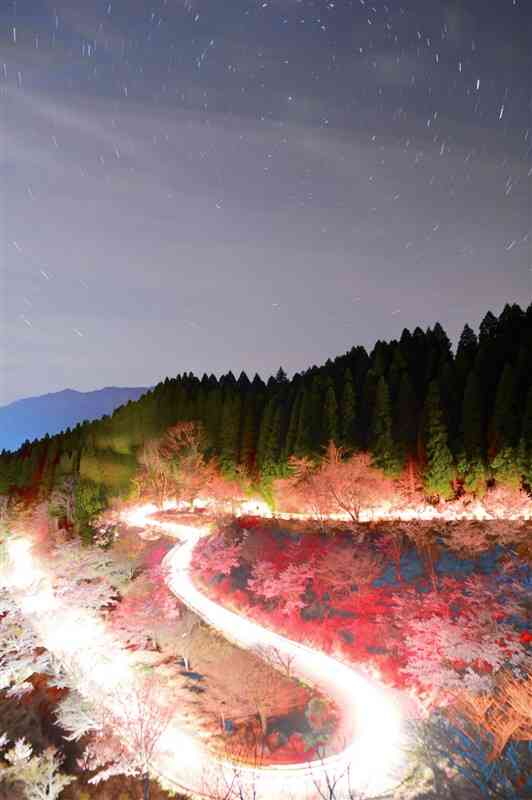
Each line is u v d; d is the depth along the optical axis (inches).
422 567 2011.6
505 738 909.2
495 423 2386.8
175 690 1625.2
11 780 1406.3
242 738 1409.9
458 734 1109.7
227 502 3137.3
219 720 1493.6
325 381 3260.3
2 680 1813.5
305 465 2711.6
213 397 3656.5
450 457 2421.3
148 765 1334.9
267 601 2086.6
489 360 2883.9
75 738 1542.8
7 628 2075.5
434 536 2185.0
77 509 3176.7
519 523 2082.9
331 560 2039.9
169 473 3410.4
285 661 1683.1
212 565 2393.0
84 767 1380.4
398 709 1403.8
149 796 1285.7
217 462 3316.9
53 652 1934.1
